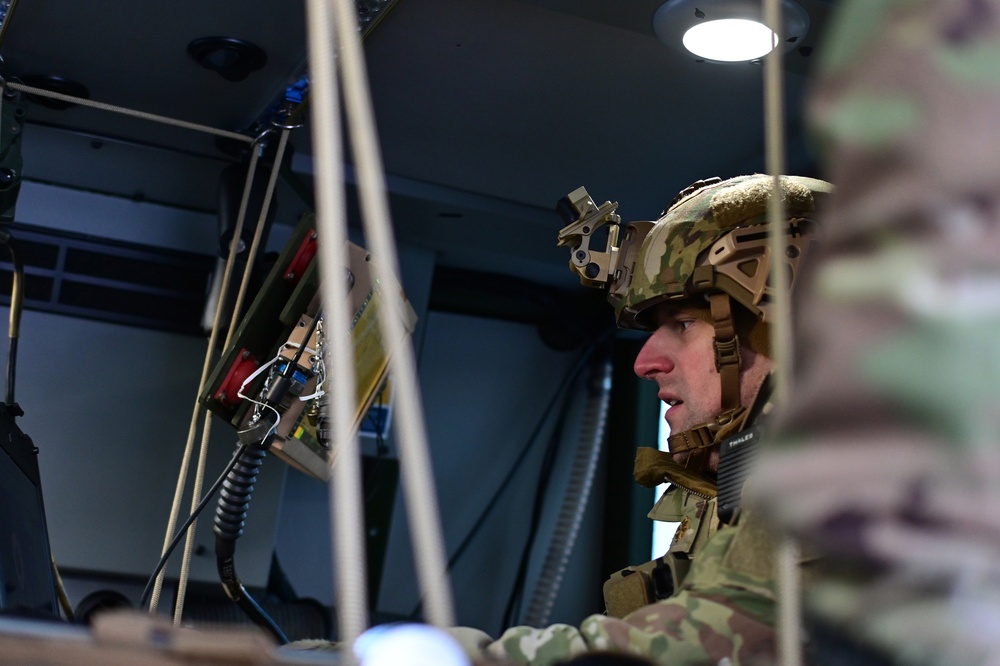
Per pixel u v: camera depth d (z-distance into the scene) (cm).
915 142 62
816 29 196
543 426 366
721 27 198
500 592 354
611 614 148
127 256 300
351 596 64
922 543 61
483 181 284
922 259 61
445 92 237
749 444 127
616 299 185
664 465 157
